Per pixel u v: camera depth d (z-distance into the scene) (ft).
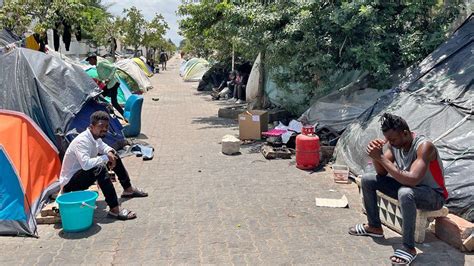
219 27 40.16
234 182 22.52
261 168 25.04
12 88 23.21
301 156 24.31
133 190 20.45
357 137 23.43
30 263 14.19
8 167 17.33
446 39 26.66
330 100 29.63
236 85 59.62
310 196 20.15
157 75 124.06
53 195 19.40
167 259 14.26
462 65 23.08
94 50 119.34
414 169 13.46
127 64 74.69
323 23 28.55
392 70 28.19
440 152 18.34
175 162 26.84
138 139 34.04
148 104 57.36
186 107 54.19
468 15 28.58
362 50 27.02
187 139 33.99
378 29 26.71
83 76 25.75
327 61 28.07
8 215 16.65
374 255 14.24
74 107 23.72
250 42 31.07
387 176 14.99
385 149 15.15
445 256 13.98
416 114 21.68
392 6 28.27
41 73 23.88
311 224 16.92
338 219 17.37
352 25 26.96
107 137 28.27
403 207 13.48
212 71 75.41
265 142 30.45
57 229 16.89
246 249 14.88
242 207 18.92
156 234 16.29
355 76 30.83
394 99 24.11
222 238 15.80
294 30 28.40
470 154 17.60
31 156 18.74
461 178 16.71
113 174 23.24
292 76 32.37
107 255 14.65
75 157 17.74
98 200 20.07
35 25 41.63
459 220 14.84
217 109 51.88
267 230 16.43
